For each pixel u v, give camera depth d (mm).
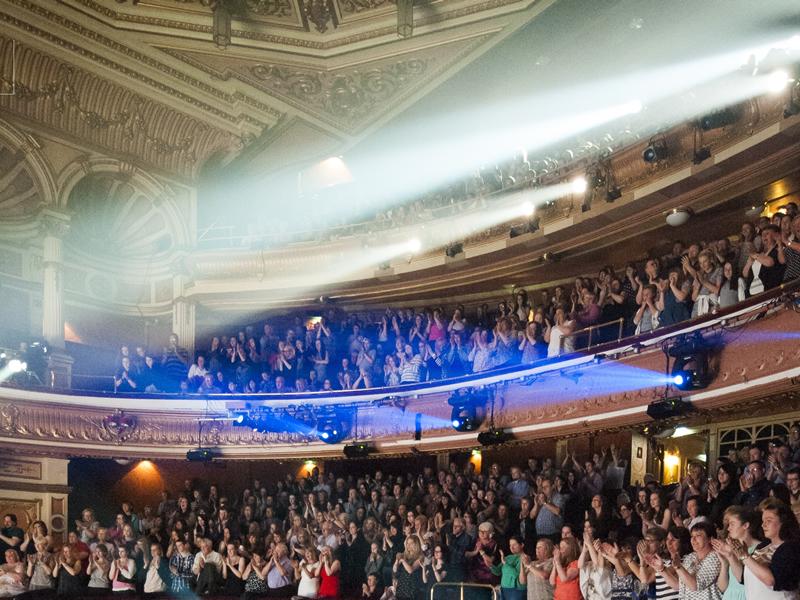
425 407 16406
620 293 14188
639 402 12695
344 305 20875
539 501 12820
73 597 15133
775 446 10430
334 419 17359
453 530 13422
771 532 6312
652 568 8719
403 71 17266
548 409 14273
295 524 15602
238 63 17641
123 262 20984
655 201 14352
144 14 16547
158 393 18703
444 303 19703
